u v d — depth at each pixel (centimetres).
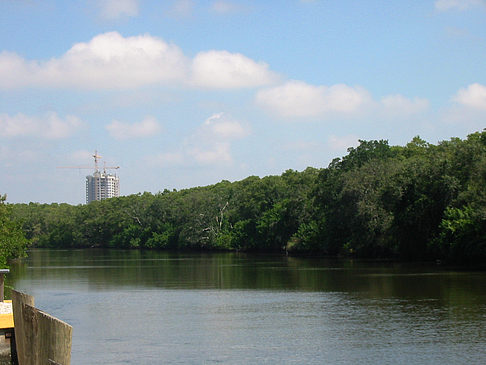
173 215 19738
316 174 16488
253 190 17025
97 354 2762
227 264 9912
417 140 15225
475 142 9444
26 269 9081
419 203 9300
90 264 10481
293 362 2588
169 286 5984
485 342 2897
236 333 3253
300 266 8888
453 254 8306
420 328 3275
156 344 2983
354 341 2981
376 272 7206
